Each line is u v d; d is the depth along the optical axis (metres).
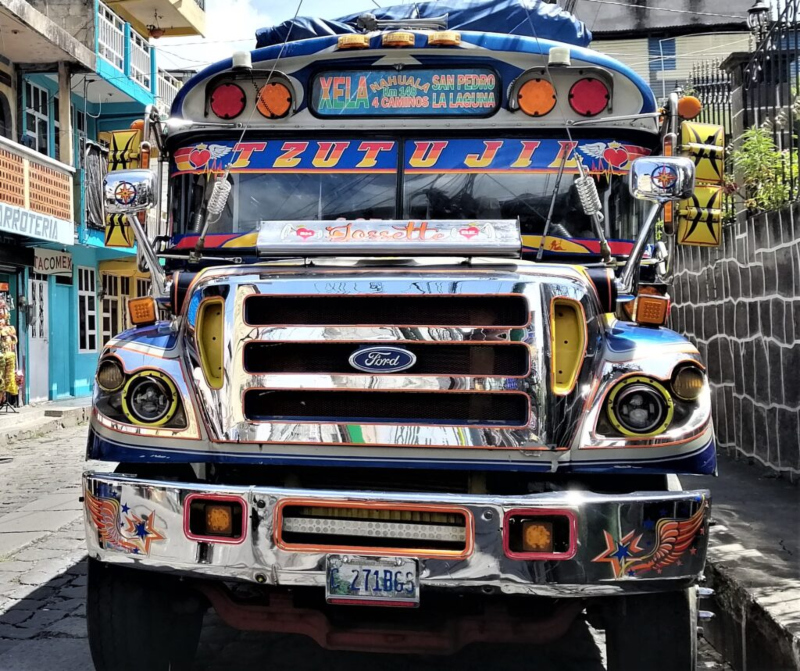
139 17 24.55
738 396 7.40
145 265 3.93
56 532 6.38
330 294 3.04
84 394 19.16
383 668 3.88
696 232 4.15
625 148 4.15
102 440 3.14
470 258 3.18
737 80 7.74
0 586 5.06
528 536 2.79
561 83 4.13
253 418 3.05
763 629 3.68
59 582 5.14
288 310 3.09
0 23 14.08
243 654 4.04
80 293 19.19
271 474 3.20
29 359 16.67
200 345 3.12
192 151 4.30
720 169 4.20
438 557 2.81
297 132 4.21
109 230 4.44
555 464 2.93
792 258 6.14
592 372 3.00
